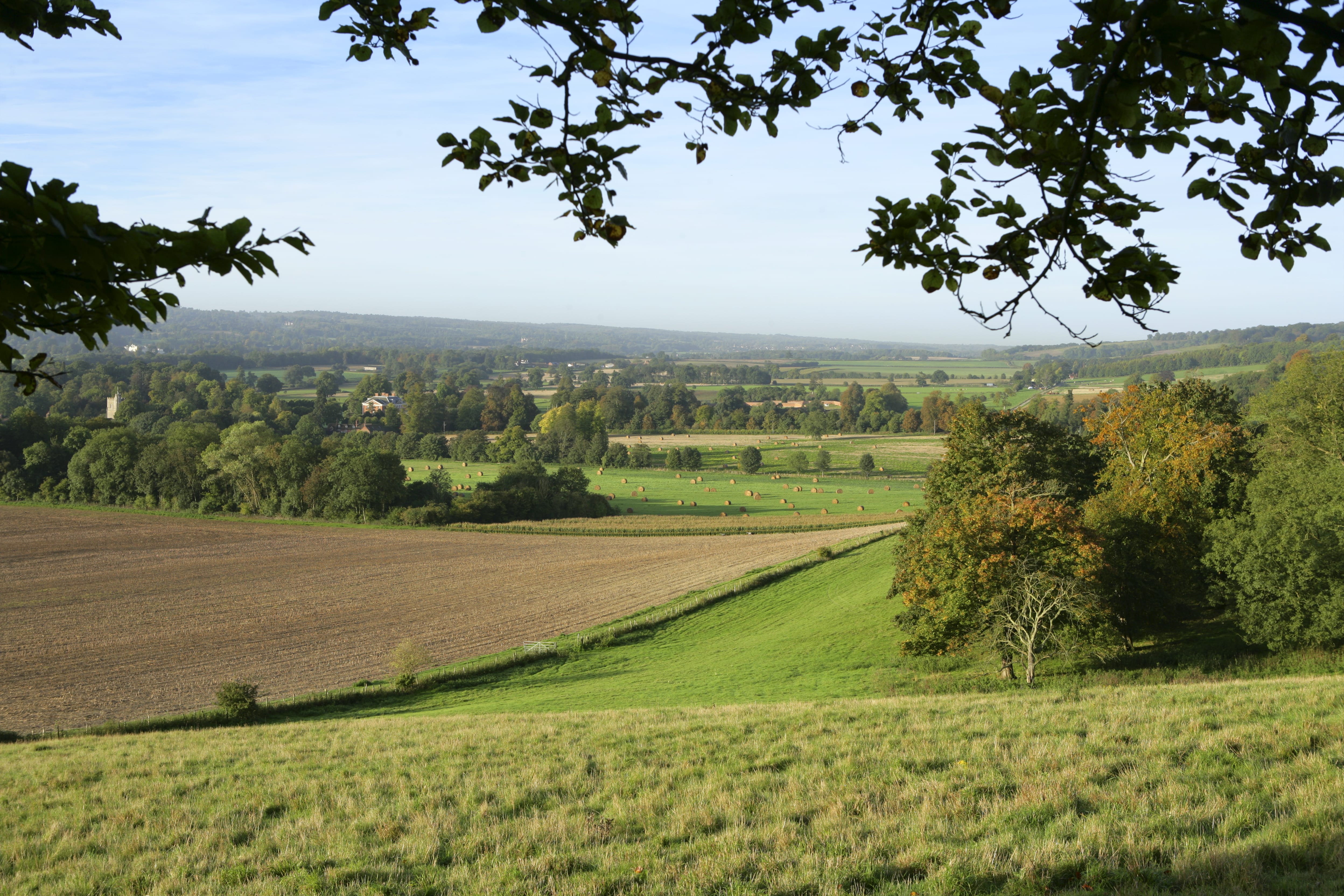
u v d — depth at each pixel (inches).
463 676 1376.7
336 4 143.3
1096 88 107.4
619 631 1621.6
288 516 3186.5
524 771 565.0
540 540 2797.7
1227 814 359.9
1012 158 123.4
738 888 326.3
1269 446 1530.5
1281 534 995.3
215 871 404.2
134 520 3070.9
